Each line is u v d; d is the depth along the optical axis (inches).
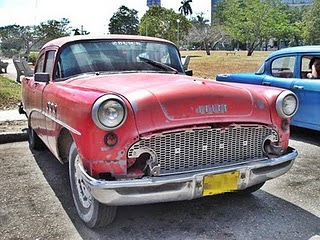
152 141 113.0
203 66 905.5
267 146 135.6
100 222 126.6
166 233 128.3
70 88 136.6
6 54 1781.5
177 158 116.7
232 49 2741.1
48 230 130.6
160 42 185.0
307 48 248.7
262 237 125.3
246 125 127.0
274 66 267.7
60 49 166.4
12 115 322.0
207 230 130.1
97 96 112.8
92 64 162.2
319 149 235.1
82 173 115.9
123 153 111.3
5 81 510.3
